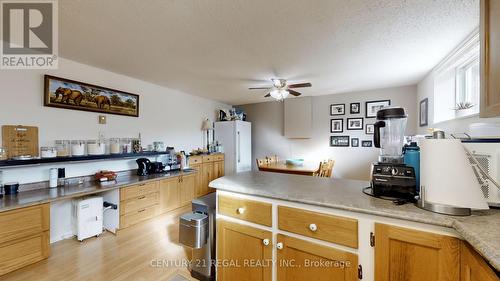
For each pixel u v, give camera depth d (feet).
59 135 8.42
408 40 7.08
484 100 3.54
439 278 3.11
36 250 6.58
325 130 15.96
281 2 5.11
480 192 3.20
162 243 8.11
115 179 9.54
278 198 4.42
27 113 7.61
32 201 6.43
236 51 7.92
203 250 5.97
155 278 6.11
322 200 4.03
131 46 7.49
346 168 15.21
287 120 17.29
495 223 2.93
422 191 3.56
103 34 6.64
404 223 3.37
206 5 5.22
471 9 5.37
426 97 10.85
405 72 10.43
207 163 14.96
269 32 6.55
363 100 14.58
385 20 5.90
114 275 6.22
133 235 8.73
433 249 3.17
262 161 14.61
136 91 11.41
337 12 5.52
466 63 7.96
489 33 3.41
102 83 9.85
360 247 3.65
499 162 3.54
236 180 5.94
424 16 5.70
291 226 4.30
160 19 5.83
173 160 12.48
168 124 13.41
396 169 4.06
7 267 6.02
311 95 16.20
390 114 4.69
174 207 11.32
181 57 8.46
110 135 10.18
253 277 4.77
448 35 6.74
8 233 6.02
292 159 15.93
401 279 3.35
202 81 11.92
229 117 17.24
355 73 10.57
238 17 5.74
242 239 4.95
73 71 8.81
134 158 11.23
